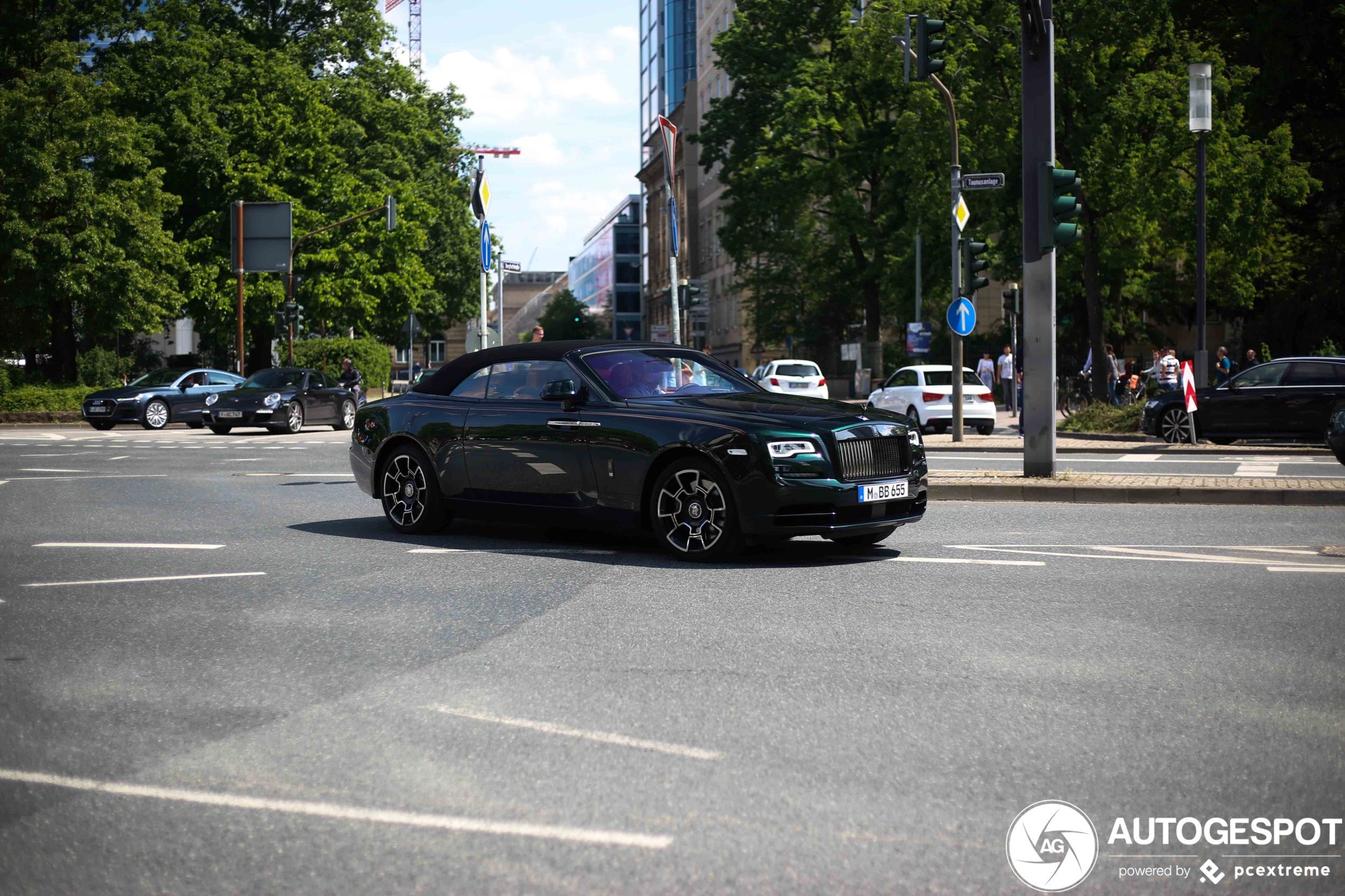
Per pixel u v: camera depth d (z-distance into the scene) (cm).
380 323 5631
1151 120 3469
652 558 993
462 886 358
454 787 443
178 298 4400
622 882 360
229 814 418
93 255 4138
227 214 4841
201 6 5284
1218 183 3525
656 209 11312
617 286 12988
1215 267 4456
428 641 682
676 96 10400
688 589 851
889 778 449
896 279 4891
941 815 412
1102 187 3472
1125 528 1173
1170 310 5169
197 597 825
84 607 789
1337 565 927
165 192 4569
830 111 4725
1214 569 915
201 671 616
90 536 1161
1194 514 1290
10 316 4259
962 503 1410
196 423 3716
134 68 4841
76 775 459
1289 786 439
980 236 3784
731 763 468
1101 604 778
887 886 356
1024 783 442
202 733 511
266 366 5525
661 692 572
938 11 3700
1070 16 3447
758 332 6550
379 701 559
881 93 4659
